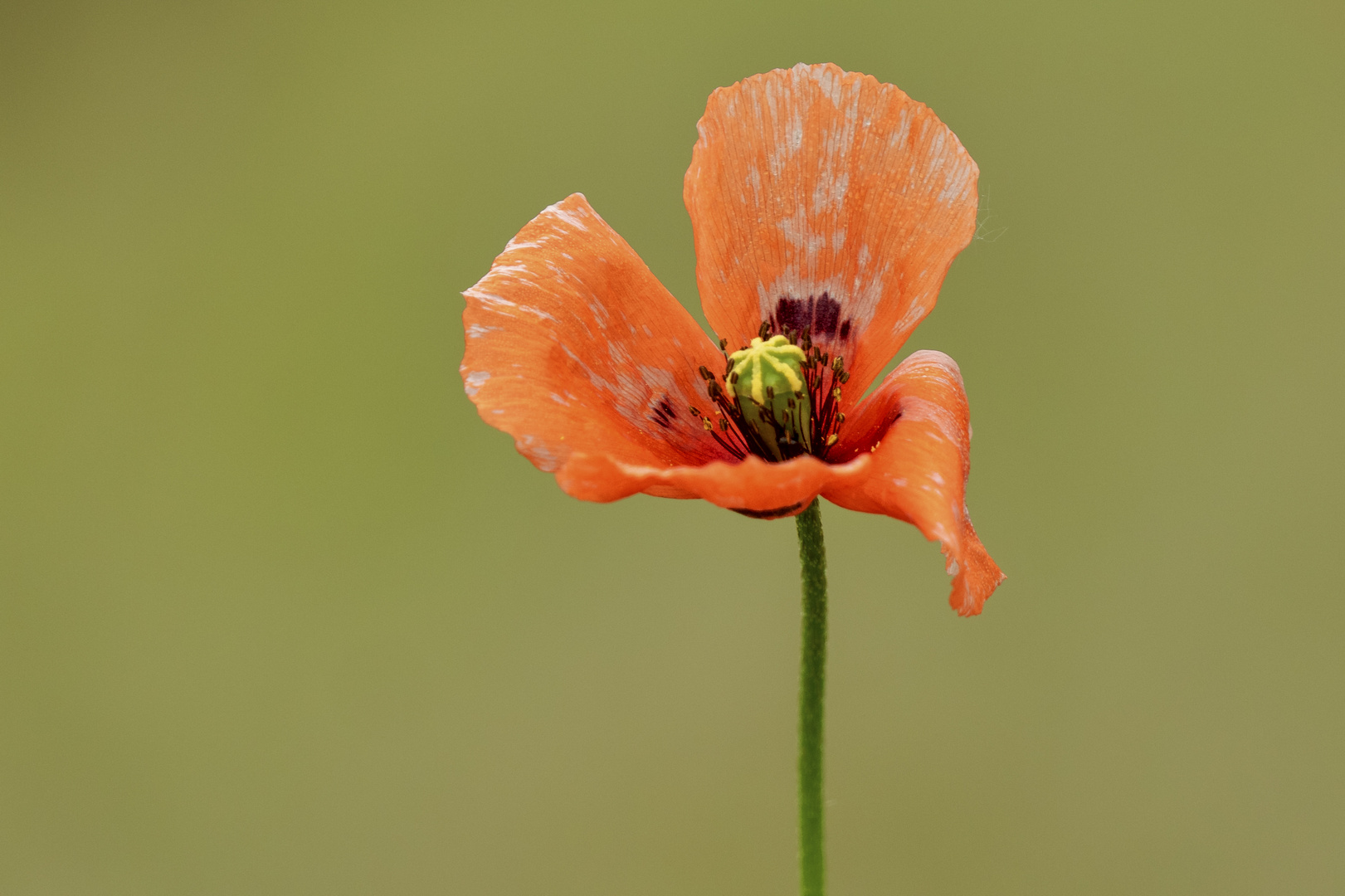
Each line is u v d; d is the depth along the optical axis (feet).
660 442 1.07
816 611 1.03
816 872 1.03
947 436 1.01
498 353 1.03
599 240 1.07
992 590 1.02
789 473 0.98
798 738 1.04
